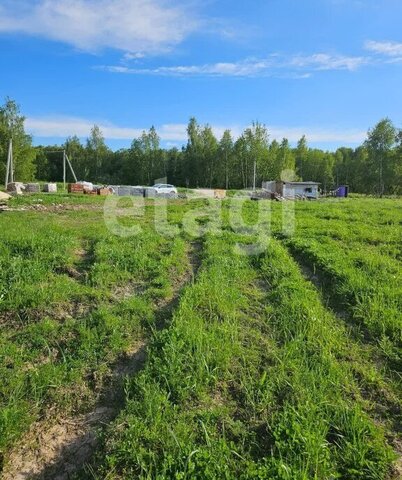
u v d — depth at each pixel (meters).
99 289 6.62
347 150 96.81
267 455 3.08
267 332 5.19
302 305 5.77
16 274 6.62
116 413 3.67
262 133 70.69
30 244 8.46
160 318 5.64
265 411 3.59
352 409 3.55
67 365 4.36
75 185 35.25
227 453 3.04
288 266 7.98
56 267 7.51
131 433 3.21
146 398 3.59
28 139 54.84
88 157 84.69
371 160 64.81
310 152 83.88
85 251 9.22
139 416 3.43
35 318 5.48
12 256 7.92
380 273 7.42
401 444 3.30
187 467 2.85
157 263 8.08
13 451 3.26
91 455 3.18
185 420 3.43
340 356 4.61
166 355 4.24
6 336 5.03
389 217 16.34
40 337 4.85
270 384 3.90
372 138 63.88
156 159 80.69
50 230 10.71
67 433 3.48
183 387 3.86
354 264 8.15
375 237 11.12
